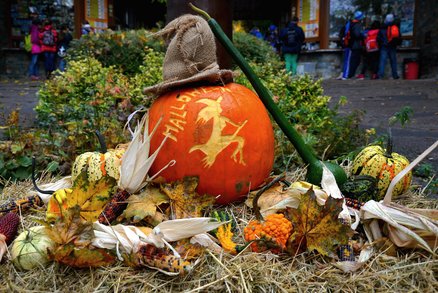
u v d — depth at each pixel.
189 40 1.09
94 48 3.60
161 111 1.08
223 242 0.93
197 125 1.04
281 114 1.18
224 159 1.05
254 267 0.85
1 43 7.61
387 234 0.94
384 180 1.18
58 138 1.71
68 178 1.19
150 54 2.95
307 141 1.62
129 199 0.99
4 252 0.91
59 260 0.83
